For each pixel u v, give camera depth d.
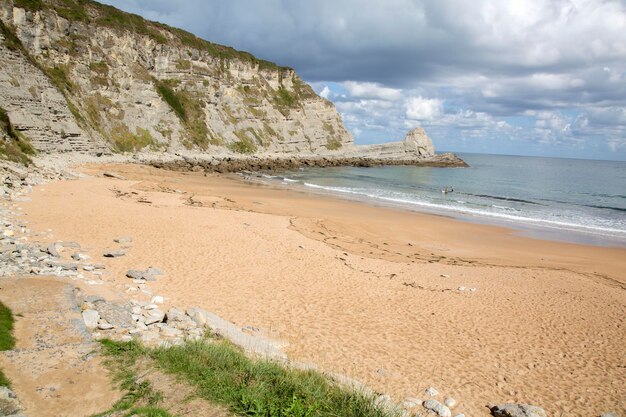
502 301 16.45
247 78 100.81
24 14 60.41
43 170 36.97
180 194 37.53
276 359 9.34
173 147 74.75
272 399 6.93
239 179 58.88
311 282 16.73
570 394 10.11
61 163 45.88
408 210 40.25
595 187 69.06
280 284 16.08
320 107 114.75
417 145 120.56
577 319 14.99
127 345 8.11
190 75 86.31
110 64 71.44
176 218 25.64
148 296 13.03
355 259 21.27
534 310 15.67
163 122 76.12
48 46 62.94
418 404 8.84
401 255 23.67
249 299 14.23
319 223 29.86
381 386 9.57
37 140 48.50
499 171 107.56
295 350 10.95
